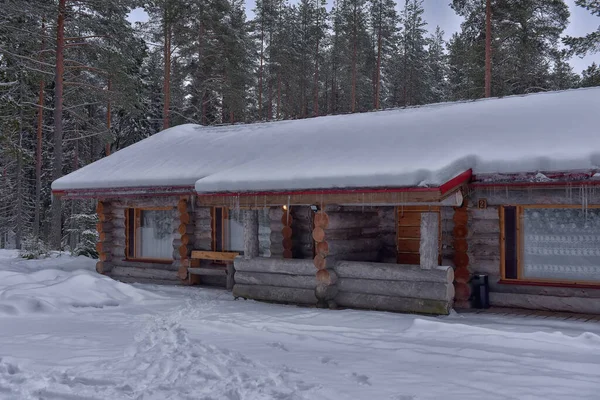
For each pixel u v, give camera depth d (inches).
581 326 311.7
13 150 898.7
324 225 386.6
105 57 885.2
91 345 284.2
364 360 248.7
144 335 309.4
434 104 507.5
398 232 462.9
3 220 1509.6
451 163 345.1
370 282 378.0
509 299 375.2
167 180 486.3
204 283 525.0
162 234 548.4
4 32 789.2
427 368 233.3
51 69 952.9
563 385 205.3
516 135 376.2
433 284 352.5
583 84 1023.0
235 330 320.5
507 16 987.9
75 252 755.4
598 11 890.1
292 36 1663.4
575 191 354.0
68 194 554.3
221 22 1267.2
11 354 263.6
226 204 425.1
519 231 378.9
